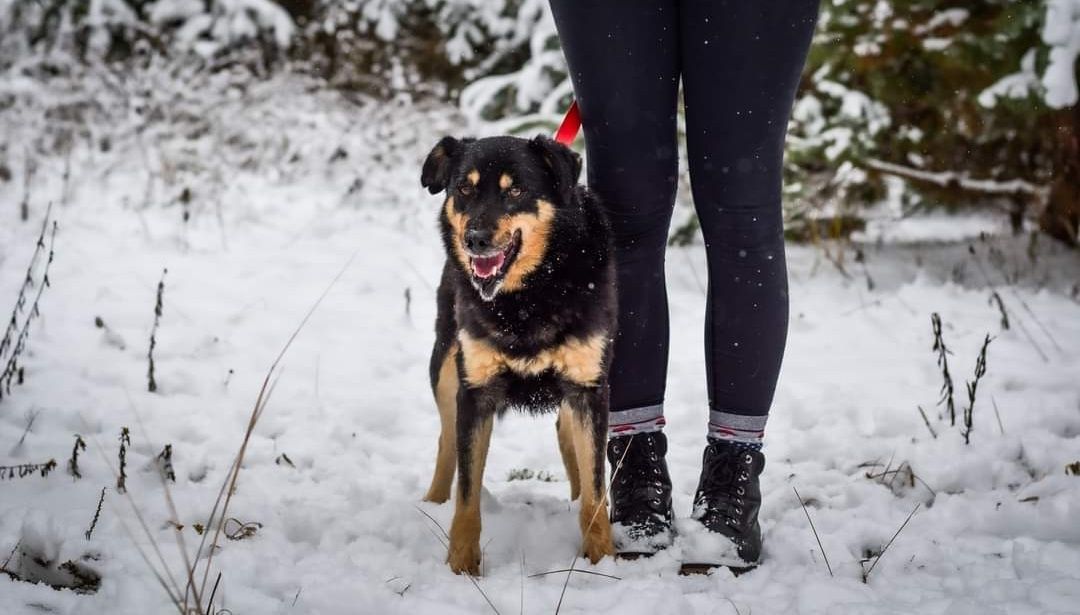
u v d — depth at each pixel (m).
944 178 7.05
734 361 3.06
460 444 3.08
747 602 2.62
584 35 3.01
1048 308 6.04
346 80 10.54
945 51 6.71
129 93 9.79
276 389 4.66
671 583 2.71
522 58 10.23
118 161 8.95
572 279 3.05
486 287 3.03
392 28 10.38
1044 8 6.43
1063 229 7.32
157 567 2.68
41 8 10.41
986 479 3.67
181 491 3.31
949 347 5.36
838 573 2.85
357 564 2.90
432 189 3.58
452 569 2.94
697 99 2.97
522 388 3.16
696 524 3.01
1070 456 3.75
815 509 3.39
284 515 3.24
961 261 7.27
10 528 2.78
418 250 7.31
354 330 5.59
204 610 2.46
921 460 3.82
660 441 3.20
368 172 8.97
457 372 3.22
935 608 2.51
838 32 6.94
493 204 3.12
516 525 3.25
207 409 4.30
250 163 9.34
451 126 9.19
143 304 5.55
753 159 2.97
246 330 5.41
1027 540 2.99
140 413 4.16
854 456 3.97
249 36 10.51
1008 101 6.52
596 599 2.63
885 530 3.16
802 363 5.27
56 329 5.02
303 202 8.48
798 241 7.59
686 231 7.24
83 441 3.59
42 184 8.16
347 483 3.64
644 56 3.00
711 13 2.86
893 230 8.00
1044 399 4.41
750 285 3.03
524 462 4.13
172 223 7.52
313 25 10.73
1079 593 2.52
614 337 3.14
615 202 3.20
